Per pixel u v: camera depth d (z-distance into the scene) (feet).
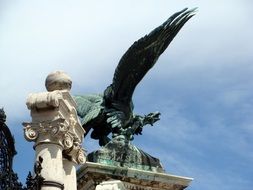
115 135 79.56
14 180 44.11
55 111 49.47
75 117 51.85
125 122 81.35
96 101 83.05
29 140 48.91
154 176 74.90
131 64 83.30
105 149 76.07
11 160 44.47
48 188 46.68
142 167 75.61
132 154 76.23
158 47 83.15
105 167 73.10
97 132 82.53
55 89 51.34
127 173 73.77
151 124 82.69
